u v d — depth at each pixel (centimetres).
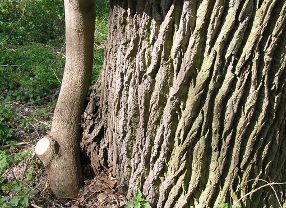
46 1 810
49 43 682
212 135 280
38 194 347
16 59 600
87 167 350
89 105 337
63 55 625
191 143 284
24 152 395
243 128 276
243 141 279
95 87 336
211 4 254
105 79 318
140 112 294
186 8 257
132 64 288
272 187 287
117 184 334
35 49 633
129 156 314
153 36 272
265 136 279
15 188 347
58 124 338
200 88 270
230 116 273
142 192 315
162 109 286
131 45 283
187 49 266
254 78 265
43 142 339
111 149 331
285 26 255
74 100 333
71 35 317
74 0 302
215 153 284
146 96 287
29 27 729
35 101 500
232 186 289
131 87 293
